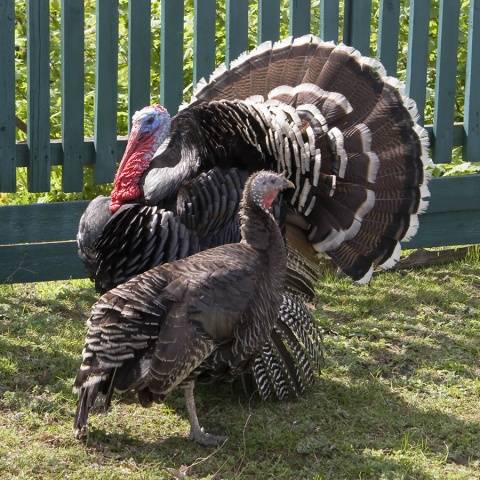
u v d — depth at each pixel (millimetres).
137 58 13742
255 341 9820
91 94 16188
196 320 9422
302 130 10680
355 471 9836
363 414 10906
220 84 11898
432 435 10578
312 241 11125
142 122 11438
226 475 9711
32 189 13625
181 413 10844
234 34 14055
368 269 11188
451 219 15344
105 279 10906
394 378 11766
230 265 9664
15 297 13641
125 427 10477
